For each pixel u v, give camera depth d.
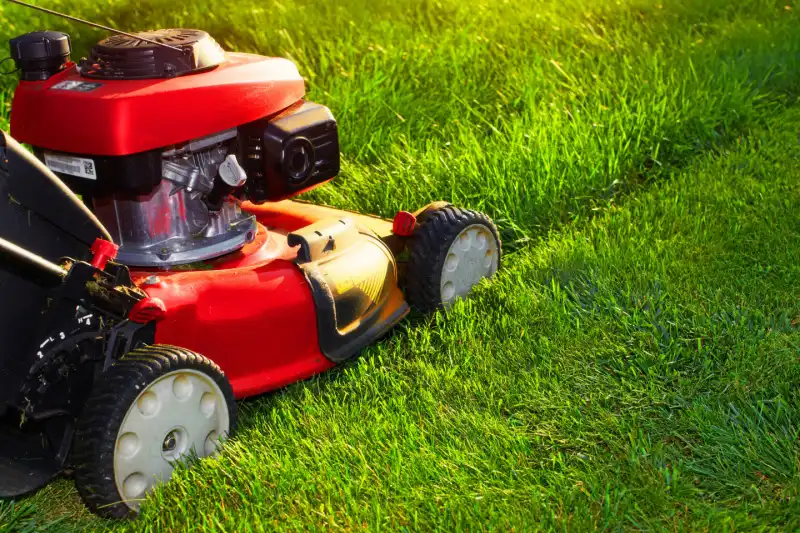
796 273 2.39
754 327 2.25
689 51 3.62
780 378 2.12
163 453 1.97
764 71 3.57
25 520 1.96
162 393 1.94
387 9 4.16
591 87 3.26
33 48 2.08
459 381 2.18
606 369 2.20
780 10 4.41
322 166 2.23
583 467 2.01
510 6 4.27
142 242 2.12
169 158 2.10
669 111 3.11
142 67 2.06
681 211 2.68
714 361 2.20
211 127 2.08
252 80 2.14
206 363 1.98
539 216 2.72
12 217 1.92
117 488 1.92
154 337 2.00
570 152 2.88
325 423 2.09
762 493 1.94
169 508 1.93
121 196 2.10
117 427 1.89
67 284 1.93
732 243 2.52
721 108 3.17
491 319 2.35
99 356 1.98
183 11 4.04
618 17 4.14
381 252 2.30
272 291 2.13
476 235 2.42
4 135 1.89
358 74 3.30
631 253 2.51
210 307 2.07
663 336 2.25
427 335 2.29
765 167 2.87
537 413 2.12
